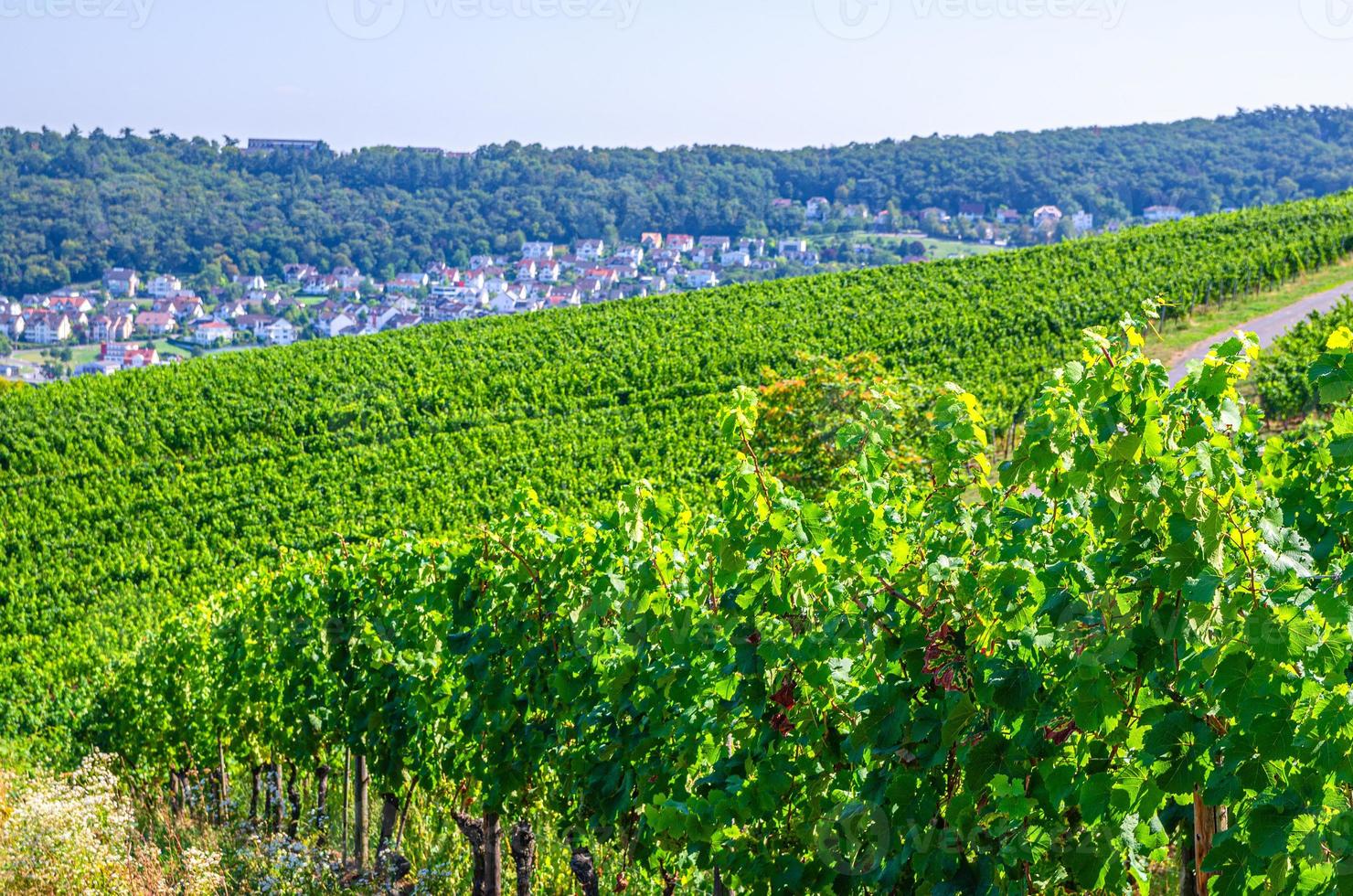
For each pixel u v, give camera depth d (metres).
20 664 19.97
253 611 10.22
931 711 3.82
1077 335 38.47
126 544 27.69
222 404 39.06
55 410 39.03
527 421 35.72
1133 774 3.23
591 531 6.04
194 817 10.03
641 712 5.31
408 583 7.70
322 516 28.58
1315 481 4.06
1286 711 2.91
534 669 6.19
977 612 3.82
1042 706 3.49
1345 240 47.62
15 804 8.25
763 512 4.55
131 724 13.05
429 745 7.51
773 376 19.38
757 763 4.53
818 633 4.23
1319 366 3.40
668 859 5.34
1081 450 3.53
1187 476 3.24
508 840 6.79
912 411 17.47
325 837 9.21
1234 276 41.06
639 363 41.66
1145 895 3.86
